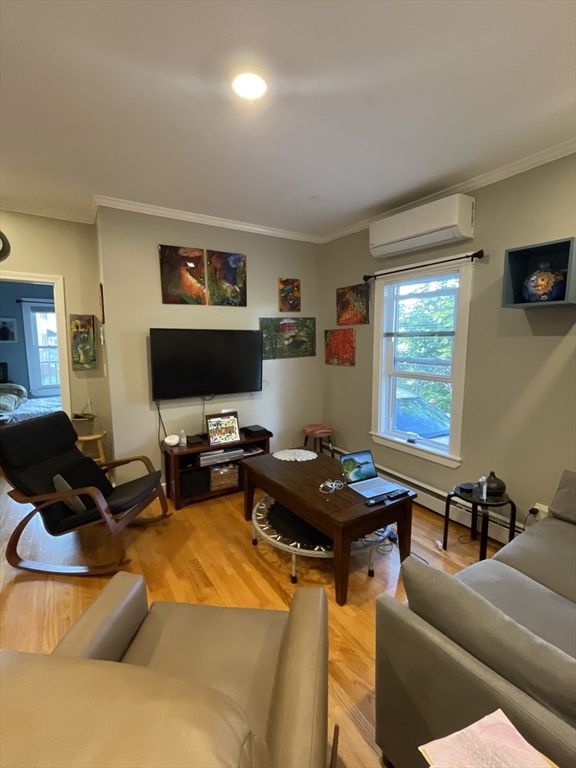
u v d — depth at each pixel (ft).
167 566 7.76
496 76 5.02
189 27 4.18
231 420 11.41
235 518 9.86
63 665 1.77
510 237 7.94
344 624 6.15
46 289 23.59
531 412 7.87
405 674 3.66
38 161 7.43
